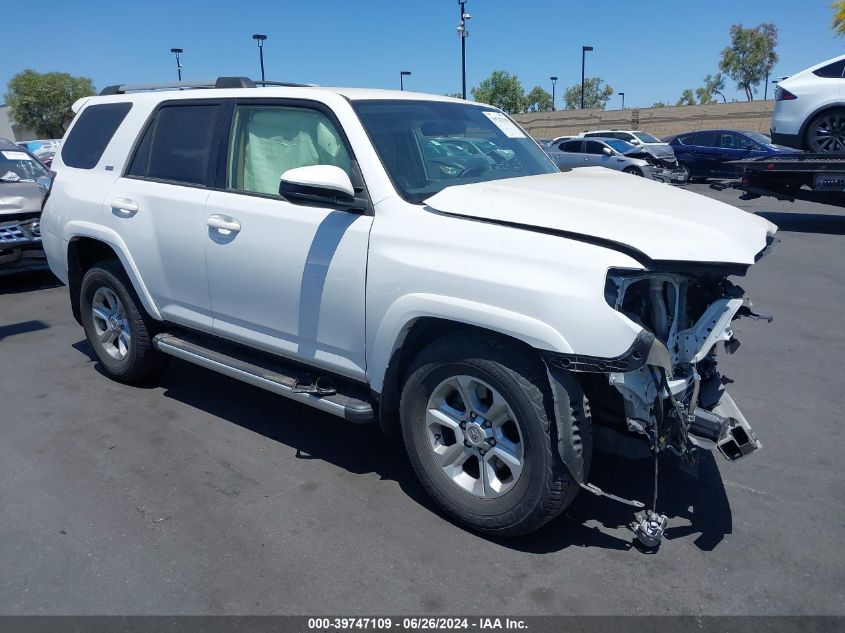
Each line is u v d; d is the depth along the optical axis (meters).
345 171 3.62
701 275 3.08
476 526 3.22
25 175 8.74
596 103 77.19
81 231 4.84
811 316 6.99
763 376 5.39
